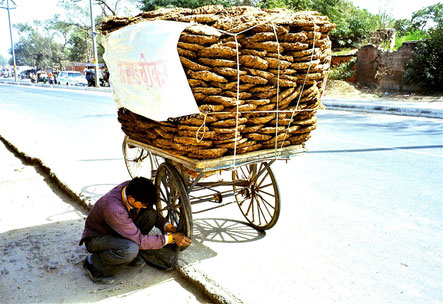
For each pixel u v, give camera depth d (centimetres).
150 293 294
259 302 276
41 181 570
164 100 284
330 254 350
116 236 304
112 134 959
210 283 296
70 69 6188
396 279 308
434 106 1274
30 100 2009
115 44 341
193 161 298
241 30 287
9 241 378
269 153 335
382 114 1230
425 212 440
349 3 2767
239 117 299
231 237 388
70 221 427
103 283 306
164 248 330
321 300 281
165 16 311
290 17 309
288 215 440
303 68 312
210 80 278
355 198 488
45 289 298
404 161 656
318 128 984
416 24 2909
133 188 303
